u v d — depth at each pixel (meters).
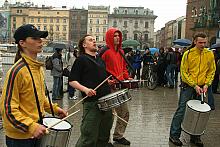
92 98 4.79
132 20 121.19
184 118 6.23
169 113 9.52
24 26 3.29
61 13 113.38
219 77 14.66
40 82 3.38
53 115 3.75
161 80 16.42
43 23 113.50
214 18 37.22
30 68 3.26
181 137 7.01
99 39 114.69
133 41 22.34
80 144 4.89
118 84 5.78
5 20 110.44
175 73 16.72
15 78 3.15
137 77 17.36
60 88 11.84
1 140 6.40
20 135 3.25
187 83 6.27
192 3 45.97
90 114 4.81
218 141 6.82
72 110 9.62
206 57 6.22
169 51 16.05
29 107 3.26
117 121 6.34
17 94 3.18
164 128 7.74
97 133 4.86
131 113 9.42
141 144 6.45
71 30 113.94
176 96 13.03
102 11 114.12
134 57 17.20
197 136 6.47
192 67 6.23
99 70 4.89
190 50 6.23
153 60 16.05
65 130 3.42
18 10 111.94
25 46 3.28
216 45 14.30
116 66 5.86
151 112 9.62
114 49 5.95
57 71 11.45
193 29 42.22
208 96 10.05
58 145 3.42
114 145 6.29
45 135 3.38
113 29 6.00
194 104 6.21
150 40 121.69
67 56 26.30
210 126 8.05
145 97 12.61
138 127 7.80
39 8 113.50
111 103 4.64
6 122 3.21
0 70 8.34
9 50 37.22
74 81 4.75
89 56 4.93
